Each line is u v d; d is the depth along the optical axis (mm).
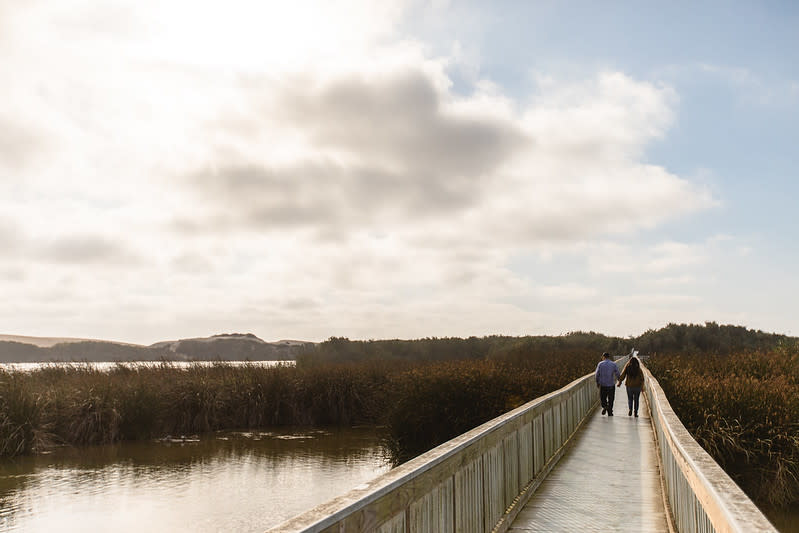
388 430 23094
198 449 22188
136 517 13508
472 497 5457
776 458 14898
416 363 34000
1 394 20875
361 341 53312
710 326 79312
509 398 22406
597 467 10820
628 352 76812
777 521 13508
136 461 19969
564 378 26750
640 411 21547
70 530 12602
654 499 8312
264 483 16906
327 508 2715
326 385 28906
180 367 30609
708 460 4277
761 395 16734
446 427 21734
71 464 19391
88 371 27984
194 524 13000
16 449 20344
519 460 8031
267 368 30469
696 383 19109
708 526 3369
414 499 3836
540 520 7270
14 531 12531
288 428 27547
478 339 67375
